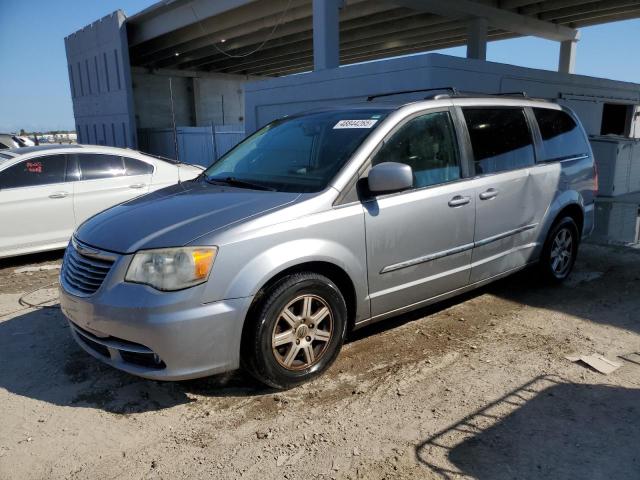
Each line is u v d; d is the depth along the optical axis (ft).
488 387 11.44
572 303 16.58
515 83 43.68
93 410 10.92
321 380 11.87
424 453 9.26
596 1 57.62
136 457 9.38
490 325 14.88
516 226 15.66
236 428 10.18
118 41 74.74
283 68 106.52
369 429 10.01
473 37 59.06
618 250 23.18
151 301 9.81
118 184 24.54
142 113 99.19
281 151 13.98
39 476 8.91
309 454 9.34
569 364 12.45
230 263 10.17
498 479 8.59
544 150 16.93
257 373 10.88
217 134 65.98
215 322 10.09
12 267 22.53
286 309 10.93
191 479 8.78
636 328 14.60
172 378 10.08
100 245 10.78
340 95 39.81
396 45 81.05
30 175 22.66
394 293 12.74
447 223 13.46
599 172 37.76
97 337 10.70
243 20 61.77
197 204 11.75
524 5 59.16
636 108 65.31
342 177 11.81
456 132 14.16
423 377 11.93
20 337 14.62
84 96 90.94
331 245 11.33
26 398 11.42
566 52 73.31
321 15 43.42
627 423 10.05
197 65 100.83
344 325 11.98
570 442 9.50
